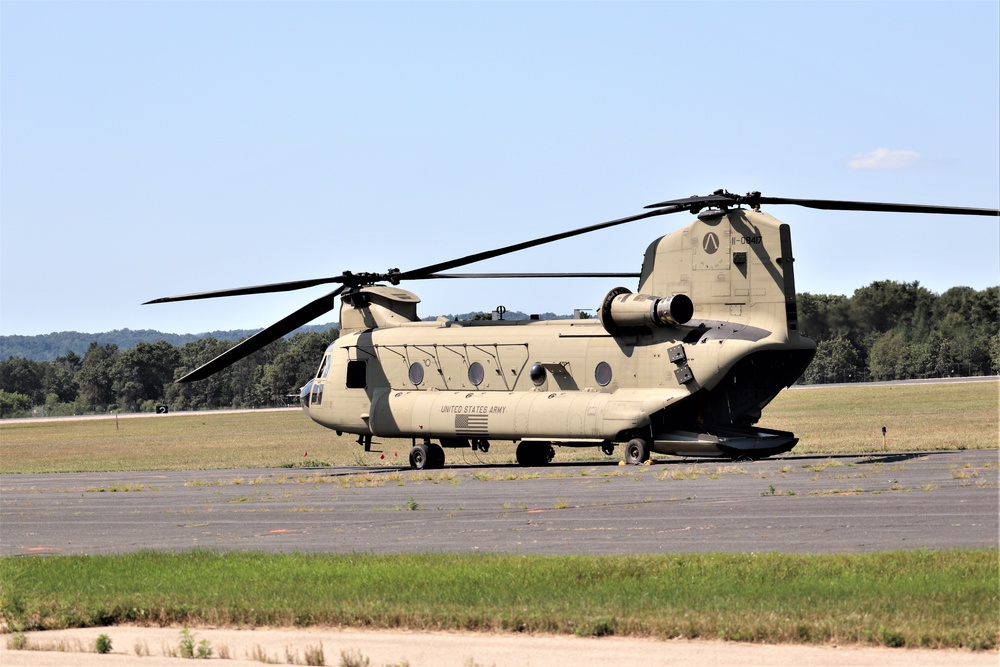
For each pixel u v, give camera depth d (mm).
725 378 64875
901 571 27719
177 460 112250
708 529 37500
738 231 64312
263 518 48281
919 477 49500
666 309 64312
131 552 39531
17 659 24172
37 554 40688
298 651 23734
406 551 36375
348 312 83000
